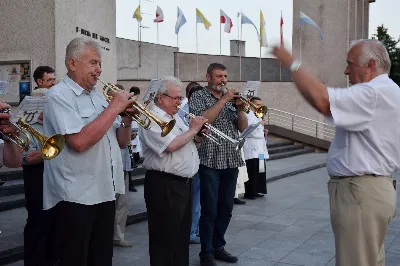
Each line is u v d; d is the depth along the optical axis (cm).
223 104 450
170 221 400
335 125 300
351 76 312
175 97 410
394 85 294
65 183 313
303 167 1303
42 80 472
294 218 717
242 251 547
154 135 391
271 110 1975
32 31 819
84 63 320
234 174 496
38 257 435
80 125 304
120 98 309
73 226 313
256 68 2430
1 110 301
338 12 2003
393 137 292
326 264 503
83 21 888
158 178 400
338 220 306
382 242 310
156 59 2202
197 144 441
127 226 654
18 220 621
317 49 2044
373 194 296
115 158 338
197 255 532
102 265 331
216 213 486
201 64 2180
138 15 1955
